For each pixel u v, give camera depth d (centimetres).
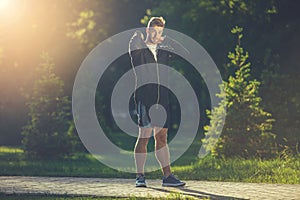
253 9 3988
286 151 2691
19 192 1758
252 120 2755
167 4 5541
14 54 5575
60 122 3469
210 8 4619
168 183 1845
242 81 2853
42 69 3600
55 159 3372
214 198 1598
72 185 1912
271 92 3259
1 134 5572
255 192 1717
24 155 3419
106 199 1627
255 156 2689
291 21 3966
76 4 6094
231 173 2170
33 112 3466
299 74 3850
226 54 4459
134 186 1867
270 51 3912
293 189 1783
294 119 3155
